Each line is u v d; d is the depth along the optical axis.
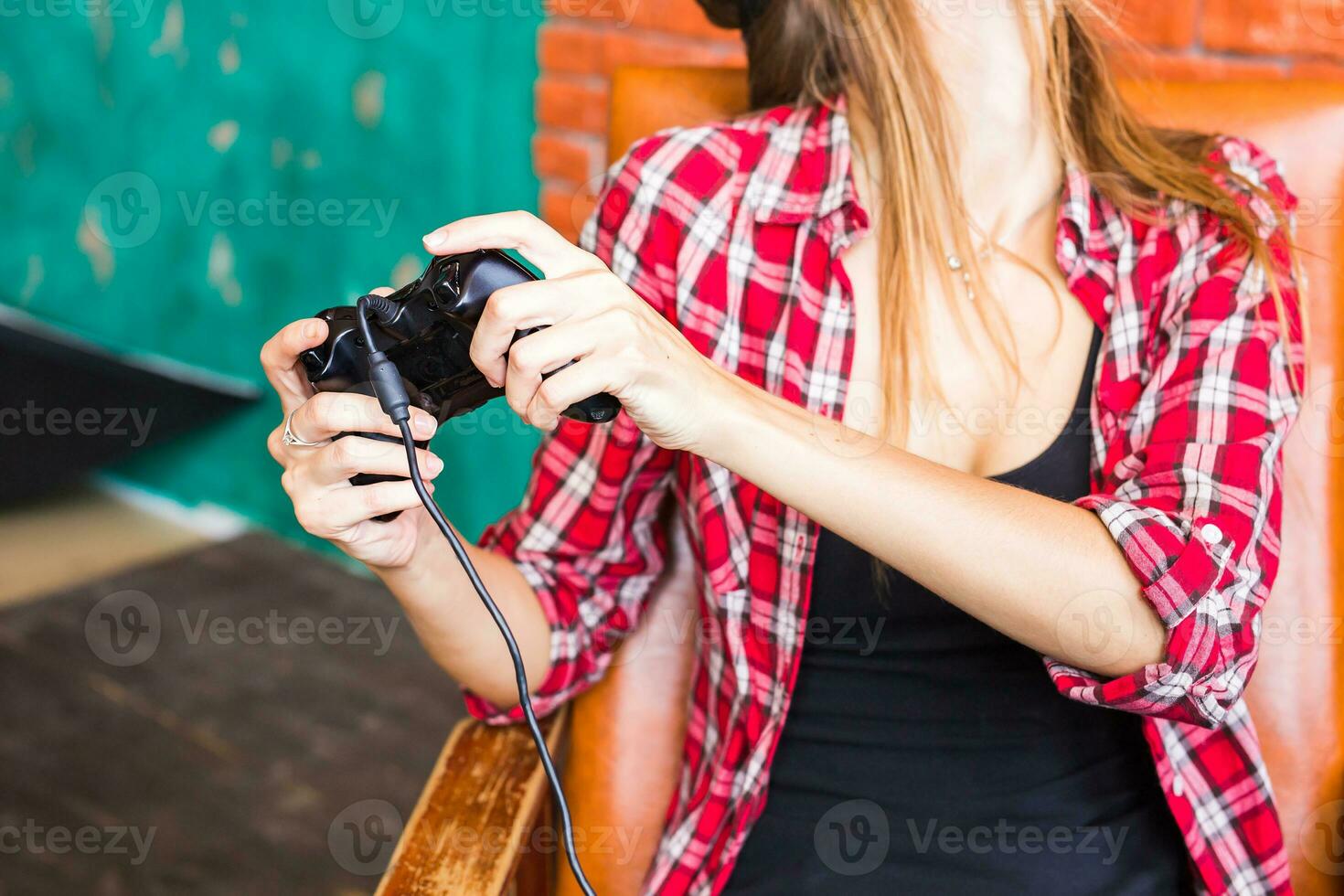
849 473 0.70
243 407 2.57
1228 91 0.99
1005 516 0.71
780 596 0.86
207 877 1.66
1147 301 0.85
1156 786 0.85
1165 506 0.75
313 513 0.72
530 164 1.97
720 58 1.73
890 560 0.73
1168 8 1.41
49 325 2.88
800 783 0.88
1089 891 0.82
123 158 2.59
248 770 1.89
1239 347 0.80
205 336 2.61
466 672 0.88
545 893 0.89
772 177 0.92
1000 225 0.90
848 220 0.89
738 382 0.71
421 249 2.20
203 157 2.45
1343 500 0.92
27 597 2.37
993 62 0.87
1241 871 0.83
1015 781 0.84
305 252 2.37
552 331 0.61
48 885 1.64
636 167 0.94
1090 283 0.86
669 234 0.92
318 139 2.25
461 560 0.67
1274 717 0.91
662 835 0.97
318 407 0.69
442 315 0.63
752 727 0.88
